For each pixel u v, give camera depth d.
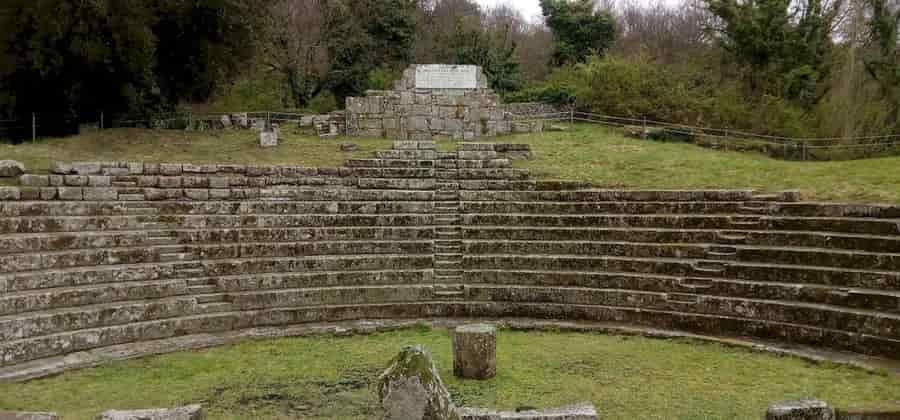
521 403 9.48
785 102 30.62
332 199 18.30
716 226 15.78
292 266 15.67
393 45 37.62
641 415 8.90
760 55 33.16
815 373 10.84
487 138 26.41
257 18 26.19
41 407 9.26
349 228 17.00
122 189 16.30
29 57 20.50
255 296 14.61
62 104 23.73
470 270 16.08
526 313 14.99
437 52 42.81
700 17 54.25
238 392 10.03
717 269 14.49
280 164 20.23
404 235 17.20
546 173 20.30
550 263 16.03
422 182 19.34
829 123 28.31
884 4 29.12
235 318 13.97
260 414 9.08
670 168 20.59
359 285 15.64
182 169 17.89
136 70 22.73
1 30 20.64
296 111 30.52
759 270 14.02
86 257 13.77
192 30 24.38
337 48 35.62
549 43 54.56
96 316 12.48
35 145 20.38
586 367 11.36
